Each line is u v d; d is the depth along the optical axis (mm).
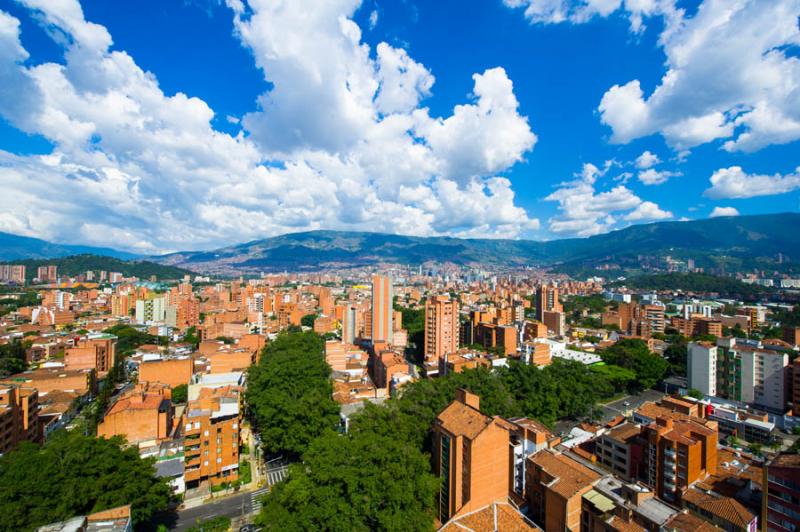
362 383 135625
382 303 193500
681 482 71312
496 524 56188
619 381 137250
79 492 58375
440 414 68688
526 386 110375
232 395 93875
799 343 171875
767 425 97562
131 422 87562
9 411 82312
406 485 56062
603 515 57406
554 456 69125
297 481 58125
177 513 72938
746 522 58562
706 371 130250
